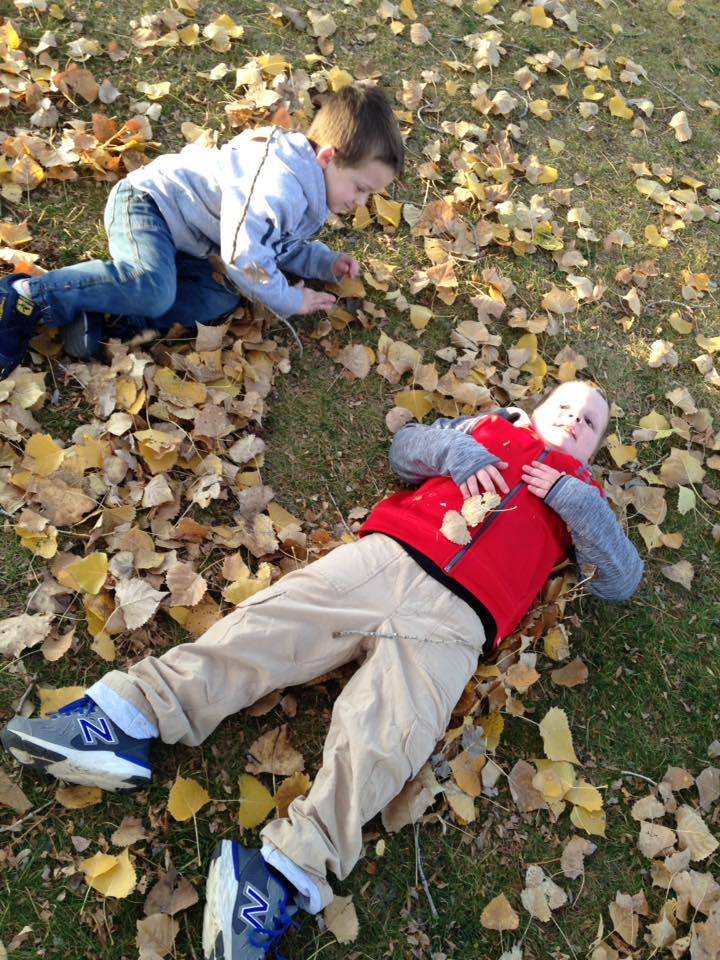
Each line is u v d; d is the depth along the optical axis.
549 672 2.34
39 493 2.11
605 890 2.07
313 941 1.84
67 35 3.07
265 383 2.52
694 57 4.25
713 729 2.37
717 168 3.83
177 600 2.08
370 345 2.78
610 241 3.33
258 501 2.32
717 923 2.02
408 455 2.35
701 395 3.04
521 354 2.87
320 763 2.06
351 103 2.35
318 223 2.50
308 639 1.97
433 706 1.90
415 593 2.01
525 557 2.15
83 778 1.79
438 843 2.03
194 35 3.21
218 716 1.90
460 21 3.84
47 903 1.74
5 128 2.78
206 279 2.53
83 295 2.21
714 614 2.57
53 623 2.02
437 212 3.08
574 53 3.92
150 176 2.36
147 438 2.24
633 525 2.66
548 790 2.10
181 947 1.75
